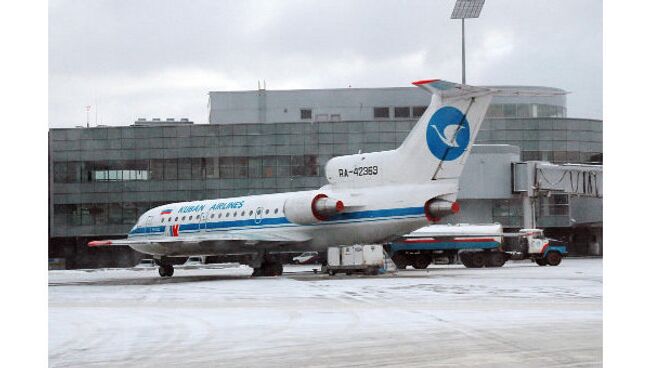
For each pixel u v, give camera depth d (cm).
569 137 7338
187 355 1377
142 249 4556
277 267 4241
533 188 5894
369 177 3816
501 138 7319
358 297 2450
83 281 4194
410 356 1311
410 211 3653
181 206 4628
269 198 4188
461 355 1309
